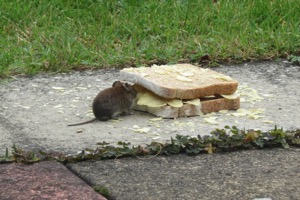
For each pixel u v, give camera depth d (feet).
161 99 26.61
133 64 33.01
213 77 27.81
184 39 35.81
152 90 26.53
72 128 25.35
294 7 38.50
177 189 20.27
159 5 38.37
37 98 28.53
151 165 22.00
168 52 33.83
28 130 25.12
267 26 37.09
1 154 22.84
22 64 32.09
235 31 36.63
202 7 38.37
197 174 21.33
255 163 22.15
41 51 33.50
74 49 33.47
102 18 37.19
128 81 27.68
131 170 21.62
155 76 27.32
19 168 21.58
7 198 19.61
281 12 38.29
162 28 36.55
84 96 28.84
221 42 35.19
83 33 35.65
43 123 25.86
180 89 26.22
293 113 26.96
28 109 27.30
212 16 37.99
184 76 27.61
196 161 22.33
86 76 31.40
